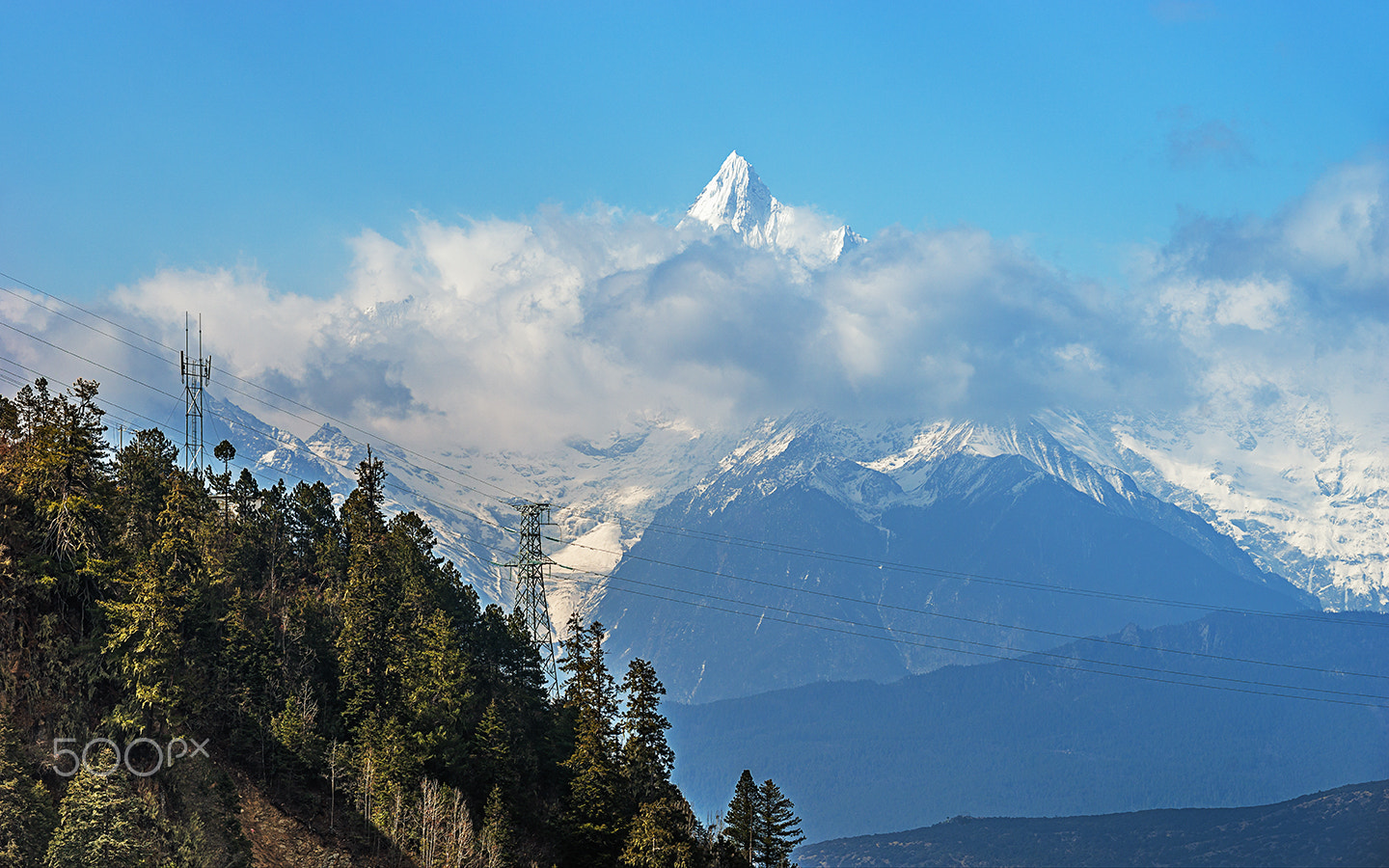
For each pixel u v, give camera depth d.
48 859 188.75
